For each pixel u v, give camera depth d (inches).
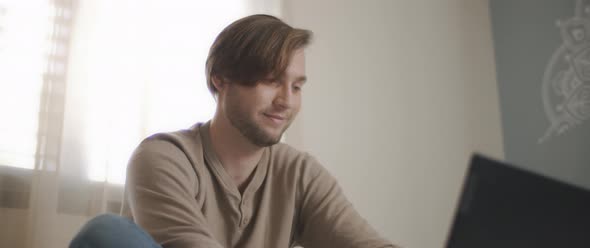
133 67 70.9
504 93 106.7
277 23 43.0
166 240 34.5
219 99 43.1
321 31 90.7
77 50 66.8
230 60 41.8
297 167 45.8
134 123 70.2
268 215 43.9
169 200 36.5
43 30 65.4
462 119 103.5
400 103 97.4
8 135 61.8
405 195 94.8
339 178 88.4
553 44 99.5
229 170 42.8
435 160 99.2
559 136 96.7
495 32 109.5
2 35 62.7
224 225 41.9
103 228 28.6
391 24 99.6
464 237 20.9
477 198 21.0
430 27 104.0
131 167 39.6
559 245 19.7
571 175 94.0
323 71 89.8
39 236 61.2
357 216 44.2
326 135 88.1
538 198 20.2
